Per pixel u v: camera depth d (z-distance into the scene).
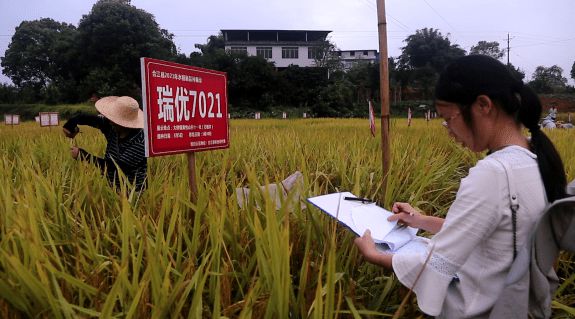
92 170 3.23
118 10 57.47
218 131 3.02
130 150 3.73
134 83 57.12
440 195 4.14
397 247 1.80
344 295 1.94
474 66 1.40
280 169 4.46
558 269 2.78
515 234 1.35
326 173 4.52
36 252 1.66
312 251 2.29
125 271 1.64
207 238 2.12
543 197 1.37
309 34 71.38
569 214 1.29
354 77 64.19
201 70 2.81
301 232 2.38
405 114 56.56
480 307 1.41
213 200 2.37
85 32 57.28
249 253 2.25
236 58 60.47
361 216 1.94
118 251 2.25
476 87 1.38
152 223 2.38
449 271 1.40
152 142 2.41
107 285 1.90
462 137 1.49
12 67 70.75
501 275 1.39
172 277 1.91
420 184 3.61
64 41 61.38
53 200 2.57
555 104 59.19
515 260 1.35
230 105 58.38
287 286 1.59
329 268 1.51
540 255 1.33
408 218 1.97
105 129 4.21
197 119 2.80
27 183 2.42
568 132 10.12
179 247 1.97
